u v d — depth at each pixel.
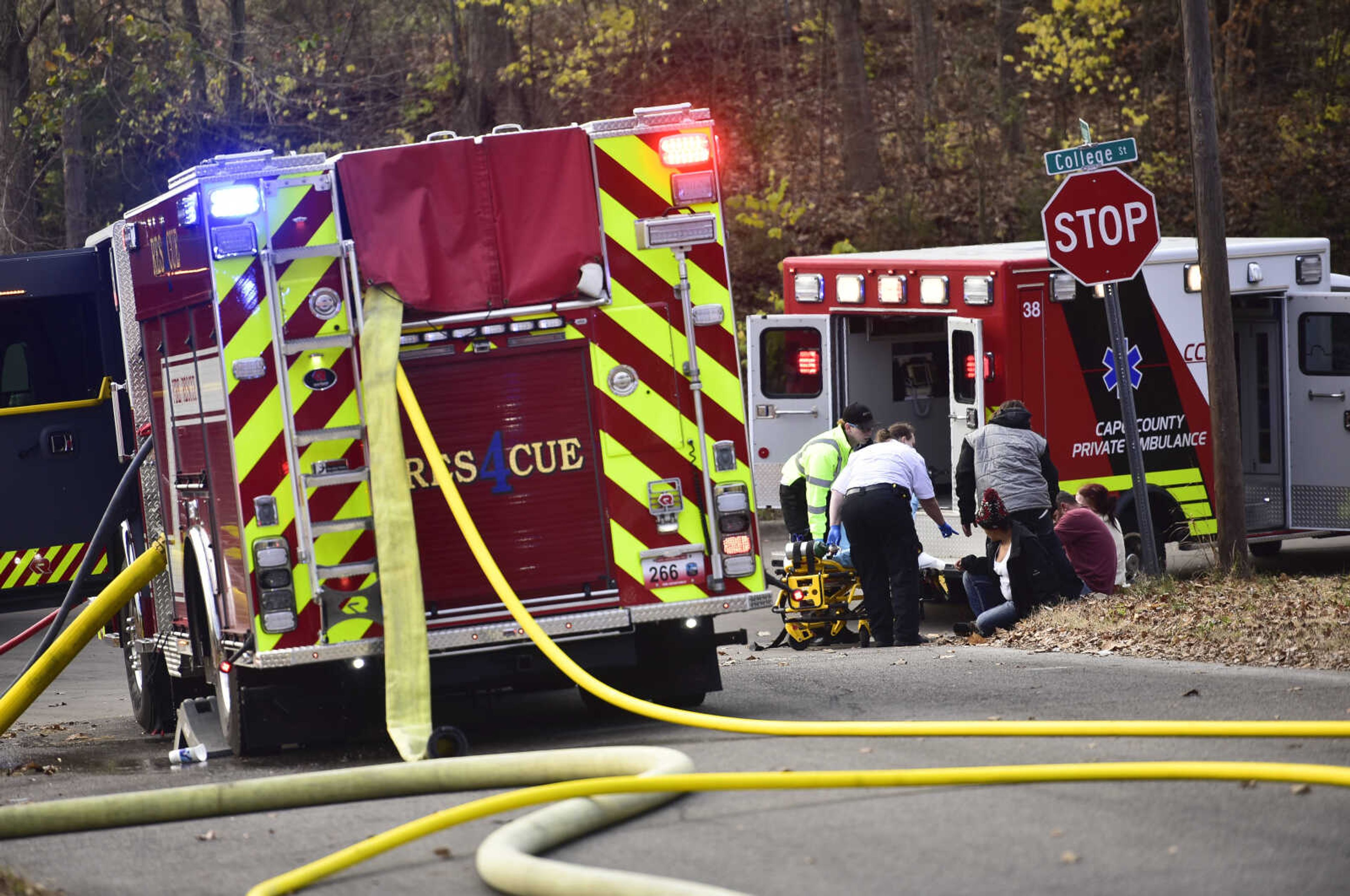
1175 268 41.66
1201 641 27.84
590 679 20.98
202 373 22.58
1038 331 39.59
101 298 35.31
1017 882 12.94
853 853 14.02
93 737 30.39
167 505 26.00
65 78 71.25
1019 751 18.55
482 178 22.16
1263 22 93.62
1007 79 88.88
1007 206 82.81
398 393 21.55
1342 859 13.30
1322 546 52.09
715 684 23.83
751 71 94.31
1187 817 14.88
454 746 20.41
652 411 22.55
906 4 104.62
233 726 22.94
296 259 21.50
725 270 22.70
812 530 39.28
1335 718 19.89
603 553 22.41
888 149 91.12
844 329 44.78
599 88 87.06
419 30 93.12
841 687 25.83
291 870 14.80
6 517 37.78
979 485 35.50
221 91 77.75
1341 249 81.12
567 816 14.96
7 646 32.78
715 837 14.88
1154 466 41.41
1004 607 33.88
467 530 21.25
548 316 22.23
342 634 21.45
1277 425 43.94
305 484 21.30
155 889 14.31
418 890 13.63
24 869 15.34
